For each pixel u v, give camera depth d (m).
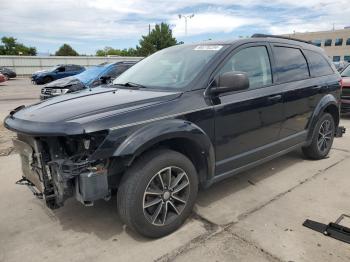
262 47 3.92
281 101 3.96
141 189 2.76
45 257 2.77
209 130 3.21
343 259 2.64
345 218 3.28
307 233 3.01
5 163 5.12
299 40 4.72
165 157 2.87
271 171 4.58
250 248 2.81
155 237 2.97
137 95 3.18
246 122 3.55
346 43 65.75
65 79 9.88
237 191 3.94
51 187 2.86
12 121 2.96
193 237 2.99
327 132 5.05
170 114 2.92
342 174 4.45
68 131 2.50
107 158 2.62
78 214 3.46
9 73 35.53
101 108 2.82
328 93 4.87
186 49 3.91
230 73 3.12
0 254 2.82
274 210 3.46
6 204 3.72
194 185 3.16
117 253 2.79
